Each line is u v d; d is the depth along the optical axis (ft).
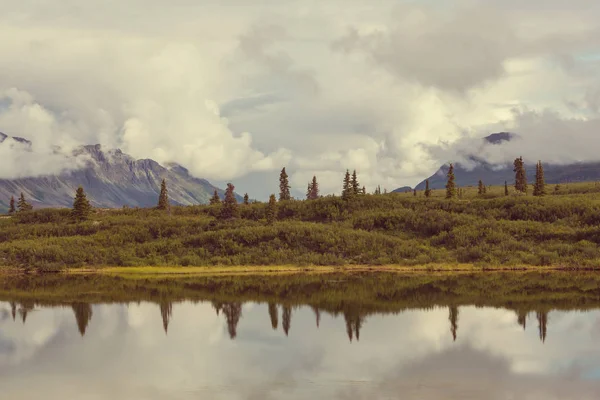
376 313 220.23
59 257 405.18
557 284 288.71
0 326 206.08
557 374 137.59
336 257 386.52
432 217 435.12
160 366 149.89
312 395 123.75
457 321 202.69
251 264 383.04
